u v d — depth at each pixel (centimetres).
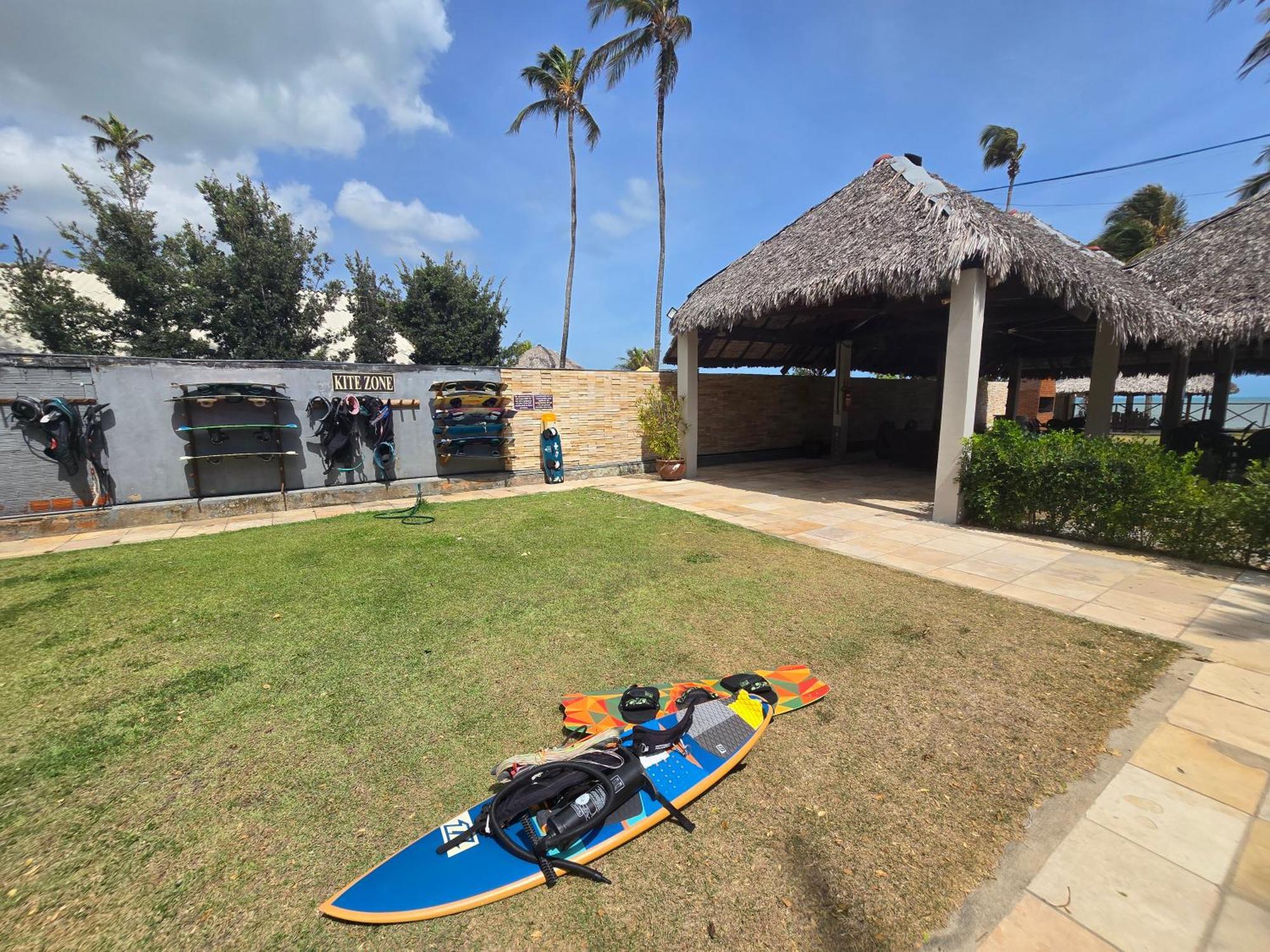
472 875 203
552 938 182
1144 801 239
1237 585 507
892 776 258
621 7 1848
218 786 257
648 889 201
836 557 607
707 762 260
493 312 2070
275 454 873
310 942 181
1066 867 205
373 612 461
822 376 1695
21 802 247
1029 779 255
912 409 1838
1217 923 181
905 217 785
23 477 731
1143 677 346
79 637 419
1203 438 1070
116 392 775
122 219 1545
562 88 2164
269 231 1706
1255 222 931
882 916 187
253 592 512
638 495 1002
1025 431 756
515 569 571
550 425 1137
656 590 509
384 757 276
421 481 1004
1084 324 1077
